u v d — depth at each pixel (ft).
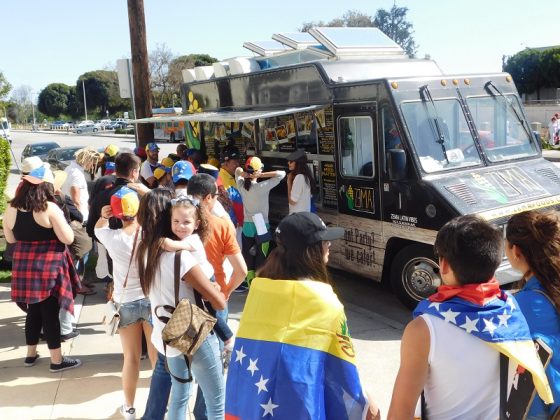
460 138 20.93
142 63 32.73
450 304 6.64
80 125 240.12
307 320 7.29
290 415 7.02
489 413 6.63
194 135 34.22
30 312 15.89
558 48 136.46
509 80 23.02
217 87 30.89
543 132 97.25
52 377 15.49
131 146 128.98
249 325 7.56
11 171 83.71
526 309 7.51
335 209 23.24
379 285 24.53
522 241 7.85
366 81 20.72
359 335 18.72
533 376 6.48
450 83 21.13
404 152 19.12
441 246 6.86
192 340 10.01
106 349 17.46
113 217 12.82
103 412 13.65
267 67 28.48
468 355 6.49
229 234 12.74
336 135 22.45
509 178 20.62
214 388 10.73
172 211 10.70
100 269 19.08
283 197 27.40
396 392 6.72
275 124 26.61
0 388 14.85
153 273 10.52
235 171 23.85
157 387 11.46
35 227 14.93
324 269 7.68
